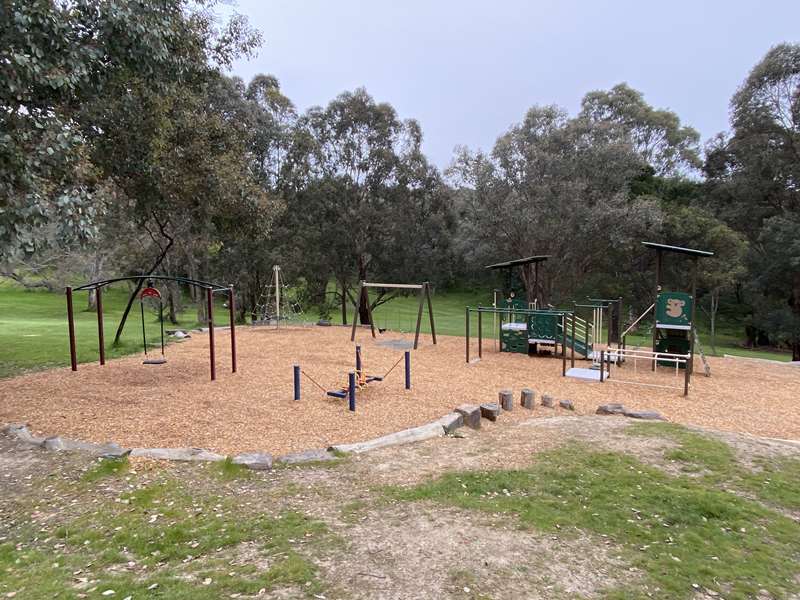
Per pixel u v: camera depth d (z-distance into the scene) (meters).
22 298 34.41
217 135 13.34
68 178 6.77
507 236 22.78
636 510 3.88
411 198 23.61
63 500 3.91
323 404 7.21
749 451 5.30
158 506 3.82
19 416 6.33
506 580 2.90
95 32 7.08
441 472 4.60
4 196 5.18
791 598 2.82
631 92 32.78
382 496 4.06
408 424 6.29
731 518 3.77
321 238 22.73
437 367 10.64
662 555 3.24
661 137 35.06
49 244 6.27
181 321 24.91
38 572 2.92
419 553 3.18
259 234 15.26
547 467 4.71
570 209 21.25
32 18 5.71
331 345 13.40
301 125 23.22
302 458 4.88
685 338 11.59
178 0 9.40
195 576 2.87
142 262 26.42
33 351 11.20
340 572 2.94
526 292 24.02
